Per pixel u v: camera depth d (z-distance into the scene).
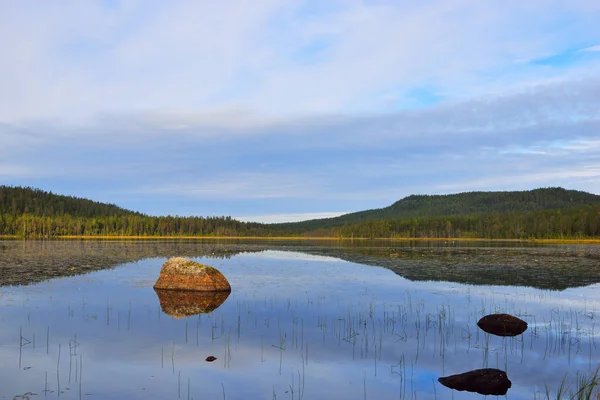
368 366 15.12
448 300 27.36
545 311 24.27
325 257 63.66
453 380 13.54
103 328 19.75
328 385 13.41
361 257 63.56
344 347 17.23
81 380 13.59
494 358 16.09
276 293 29.89
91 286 31.88
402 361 15.68
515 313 23.70
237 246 102.69
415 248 94.56
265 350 16.77
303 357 15.98
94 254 64.00
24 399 12.18
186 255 65.88
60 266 45.16
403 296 28.72
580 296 29.00
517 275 40.12
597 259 59.75
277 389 13.09
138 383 13.41
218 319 21.75
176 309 24.09
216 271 31.12
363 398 12.50
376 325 20.80
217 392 12.81
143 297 27.69
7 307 24.00
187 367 14.82
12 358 15.56
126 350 16.58
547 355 16.45
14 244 96.94
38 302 25.47
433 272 42.59
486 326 20.20
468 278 37.94
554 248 95.19
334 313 23.36
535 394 12.87
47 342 17.48
